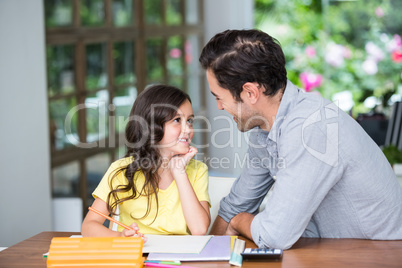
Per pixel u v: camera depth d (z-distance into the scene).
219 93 1.55
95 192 1.78
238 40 1.50
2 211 2.74
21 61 2.88
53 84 3.31
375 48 5.31
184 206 1.72
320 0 5.98
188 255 1.41
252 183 1.79
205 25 5.37
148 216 1.78
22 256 1.49
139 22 4.42
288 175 1.48
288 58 6.11
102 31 3.88
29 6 2.94
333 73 5.59
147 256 1.43
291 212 1.47
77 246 1.38
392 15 5.27
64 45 3.43
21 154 2.88
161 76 4.74
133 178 1.77
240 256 1.40
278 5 6.16
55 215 3.12
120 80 4.12
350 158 1.50
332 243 1.55
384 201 1.55
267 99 1.54
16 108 2.84
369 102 5.27
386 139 3.40
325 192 1.50
